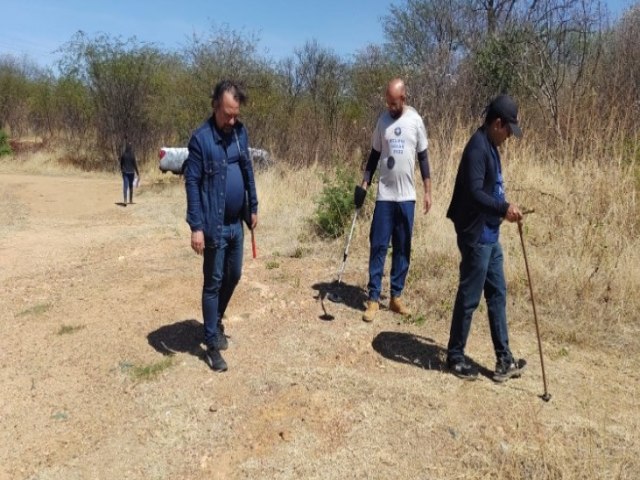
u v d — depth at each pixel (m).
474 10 15.77
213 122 4.02
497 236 3.81
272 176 11.54
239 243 4.28
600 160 7.24
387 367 4.17
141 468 3.31
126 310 5.58
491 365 4.15
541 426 3.40
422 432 3.40
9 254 8.66
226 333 4.84
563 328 4.65
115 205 14.65
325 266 6.43
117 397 4.05
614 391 3.81
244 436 3.49
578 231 6.03
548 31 11.02
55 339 5.07
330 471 3.14
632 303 4.93
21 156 26.28
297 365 4.23
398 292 5.01
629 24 9.37
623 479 2.95
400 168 4.87
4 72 31.58
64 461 3.44
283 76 19.94
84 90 24.95
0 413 3.99
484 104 10.76
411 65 13.91
